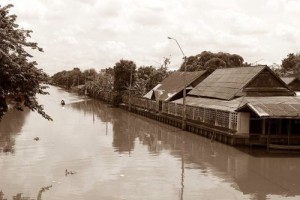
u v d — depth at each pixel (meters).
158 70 99.38
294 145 35.84
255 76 46.12
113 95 99.62
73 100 128.25
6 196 21.25
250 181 25.73
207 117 46.59
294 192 23.36
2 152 33.41
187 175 26.97
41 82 16.91
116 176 26.14
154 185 24.20
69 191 22.41
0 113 16.66
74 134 46.06
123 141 41.94
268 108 34.97
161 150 36.75
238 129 37.97
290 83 57.56
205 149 37.38
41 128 50.50
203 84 59.97
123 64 97.31
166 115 62.81
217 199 21.70
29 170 27.16
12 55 15.26
